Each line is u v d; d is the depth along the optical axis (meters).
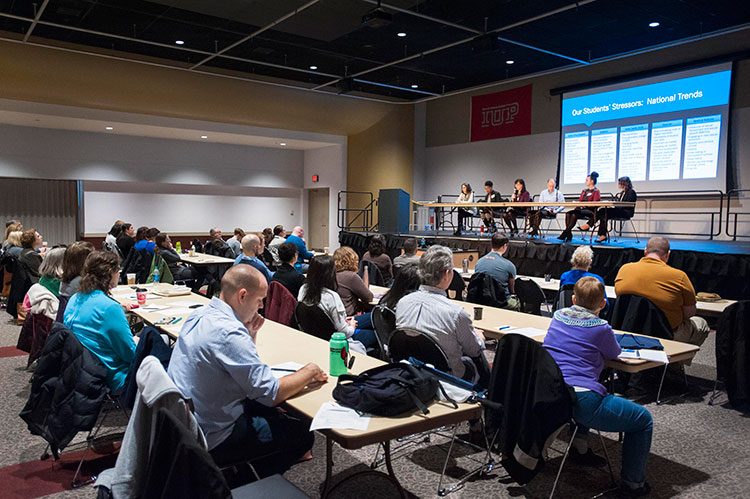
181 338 2.11
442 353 2.76
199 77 11.81
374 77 12.87
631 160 11.10
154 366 1.61
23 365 4.78
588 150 11.79
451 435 3.33
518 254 8.80
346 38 9.84
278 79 12.94
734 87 9.65
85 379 2.63
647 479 2.80
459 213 10.46
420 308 2.92
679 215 10.47
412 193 15.42
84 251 3.49
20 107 10.41
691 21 8.84
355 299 4.45
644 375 4.39
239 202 15.05
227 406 2.07
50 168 12.12
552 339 2.70
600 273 7.74
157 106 11.71
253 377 2.02
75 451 3.10
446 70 12.14
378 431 1.81
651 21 8.84
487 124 13.98
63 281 3.46
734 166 9.74
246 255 5.40
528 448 2.30
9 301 5.55
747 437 3.35
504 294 4.94
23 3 8.20
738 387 3.65
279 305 4.21
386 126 14.73
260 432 2.16
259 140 14.02
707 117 9.98
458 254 7.61
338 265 4.46
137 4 8.26
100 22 9.12
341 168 14.78
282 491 1.84
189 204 14.19
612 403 2.49
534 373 2.32
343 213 13.44
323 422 1.87
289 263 4.74
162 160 13.58
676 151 10.43
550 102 12.61
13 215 12.04
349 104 14.01
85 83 10.69
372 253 6.08
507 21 8.90
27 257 5.79
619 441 3.27
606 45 10.18
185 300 4.38
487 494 2.63
